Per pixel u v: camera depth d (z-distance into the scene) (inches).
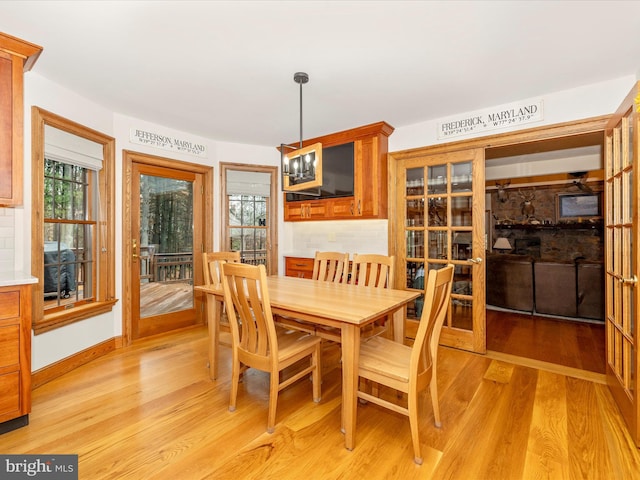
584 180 249.3
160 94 109.9
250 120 135.0
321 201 160.1
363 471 62.1
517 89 105.3
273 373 73.7
